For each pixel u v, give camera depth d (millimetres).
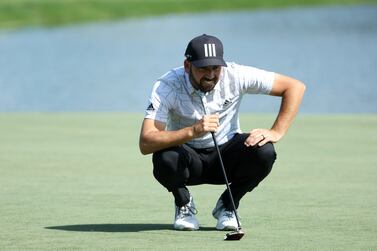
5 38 134625
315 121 49969
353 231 22406
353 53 112375
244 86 22344
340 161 35844
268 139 22047
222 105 22266
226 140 22562
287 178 31875
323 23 166500
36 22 158000
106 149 39656
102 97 71812
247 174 22516
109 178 32031
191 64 21438
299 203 26828
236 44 124688
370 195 28250
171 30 147750
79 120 51188
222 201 22953
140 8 185500
